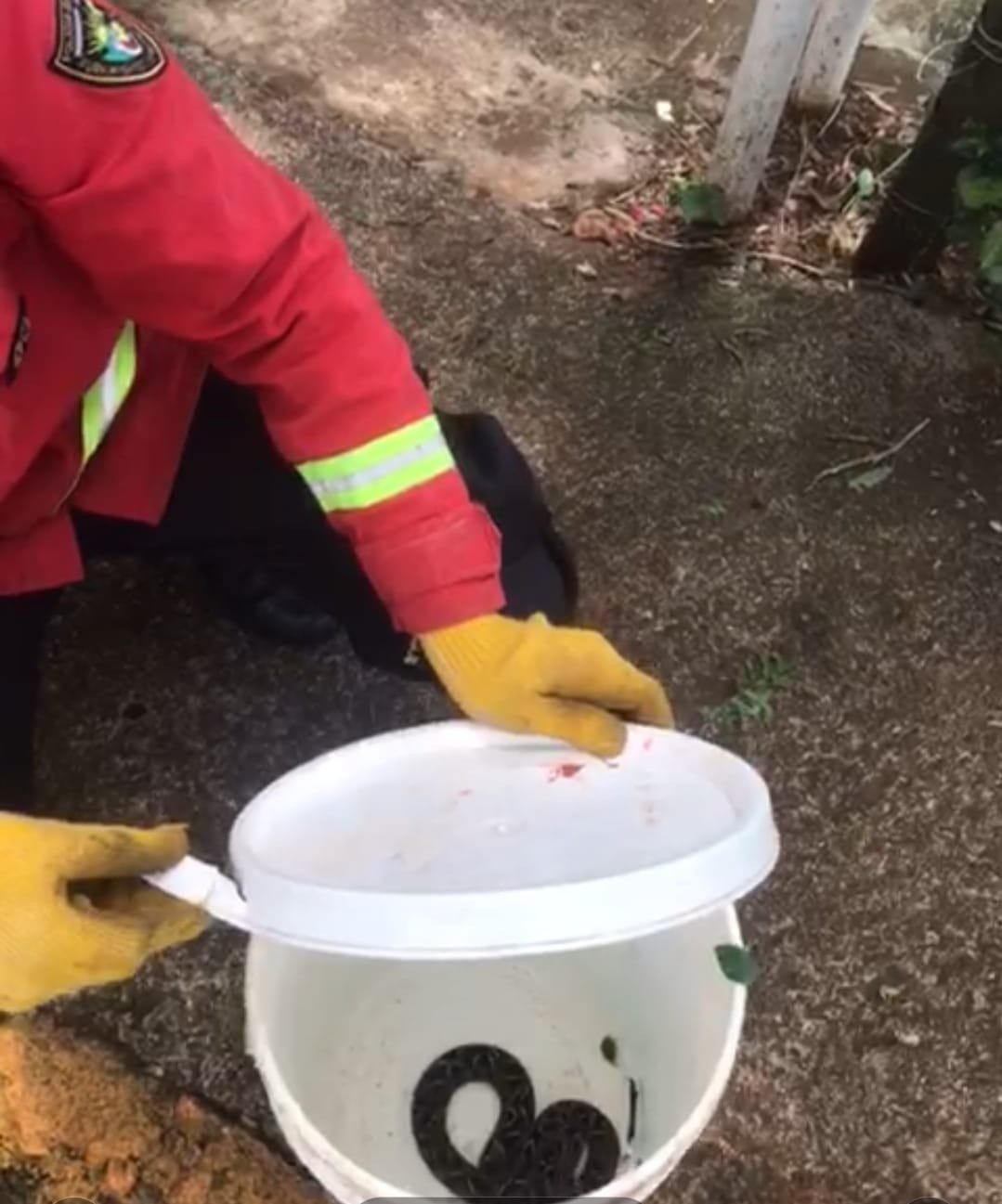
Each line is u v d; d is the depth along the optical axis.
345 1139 1.26
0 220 0.93
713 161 1.77
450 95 1.88
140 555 1.30
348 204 1.79
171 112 0.91
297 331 1.01
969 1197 1.32
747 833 0.90
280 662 1.52
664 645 1.55
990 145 1.57
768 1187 1.32
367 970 1.31
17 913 0.88
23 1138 1.31
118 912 0.92
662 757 1.04
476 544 1.05
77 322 1.00
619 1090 1.28
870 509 1.64
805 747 1.50
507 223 1.79
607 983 1.29
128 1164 1.30
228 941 1.38
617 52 1.93
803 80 1.83
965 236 1.64
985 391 1.72
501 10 1.94
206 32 1.89
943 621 1.58
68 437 1.09
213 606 1.54
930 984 1.40
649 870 0.85
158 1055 1.34
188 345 1.15
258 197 0.98
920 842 1.46
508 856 0.92
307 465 1.05
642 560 1.59
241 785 1.46
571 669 1.03
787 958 1.40
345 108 1.86
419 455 1.04
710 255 1.78
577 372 1.70
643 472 1.64
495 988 1.33
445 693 1.47
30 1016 1.34
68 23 0.85
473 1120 1.28
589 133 1.86
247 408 1.24
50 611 1.31
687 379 1.70
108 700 1.49
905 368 1.72
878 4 1.98
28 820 0.91
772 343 1.73
